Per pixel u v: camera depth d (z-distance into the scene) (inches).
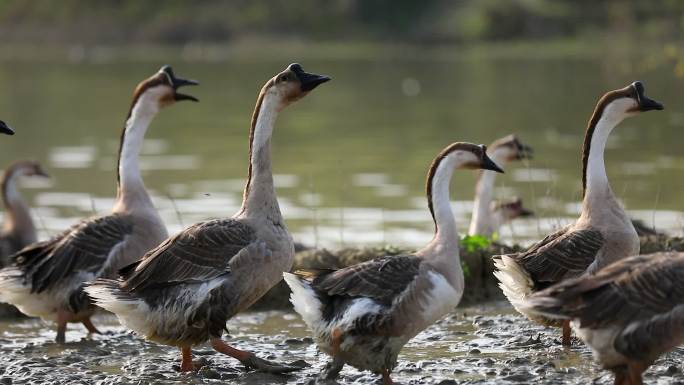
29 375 422.3
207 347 473.1
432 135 1237.1
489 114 1438.2
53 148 1176.2
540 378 398.0
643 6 2242.9
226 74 2101.4
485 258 559.8
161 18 2842.0
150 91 507.8
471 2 2748.5
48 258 477.4
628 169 930.7
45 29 2891.2
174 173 991.6
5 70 2249.0
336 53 2532.0
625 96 458.6
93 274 478.6
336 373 396.5
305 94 445.7
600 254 441.4
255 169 440.8
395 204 830.5
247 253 421.7
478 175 699.4
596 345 358.3
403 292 386.3
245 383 407.2
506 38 2576.3
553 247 439.5
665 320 351.3
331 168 1012.5
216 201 849.5
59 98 1726.1
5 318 549.6
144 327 421.1
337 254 568.1
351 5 2768.2
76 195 892.0
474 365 420.5
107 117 1473.9
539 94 1660.9
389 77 2033.7
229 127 1350.9
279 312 542.6
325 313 390.3
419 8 2768.2
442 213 408.5
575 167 975.0
